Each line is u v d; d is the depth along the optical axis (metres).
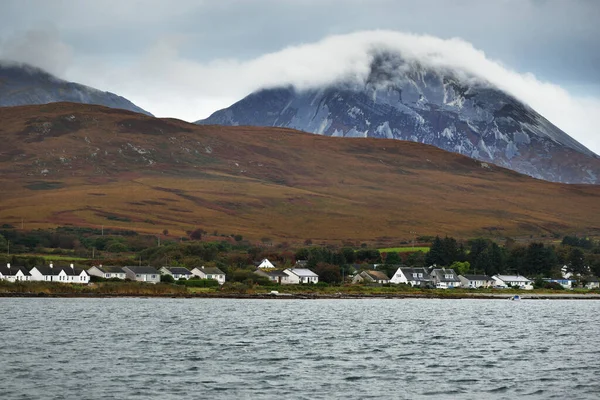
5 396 96.81
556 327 195.25
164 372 114.88
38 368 115.88
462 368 122.50
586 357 137.38
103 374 112.12
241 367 120.62
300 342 153.75
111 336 157.00
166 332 166.75
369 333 172.88
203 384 106.00
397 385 107.38
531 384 109.25
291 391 102.25
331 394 100.81
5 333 157.12
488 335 172.75
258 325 186.38
